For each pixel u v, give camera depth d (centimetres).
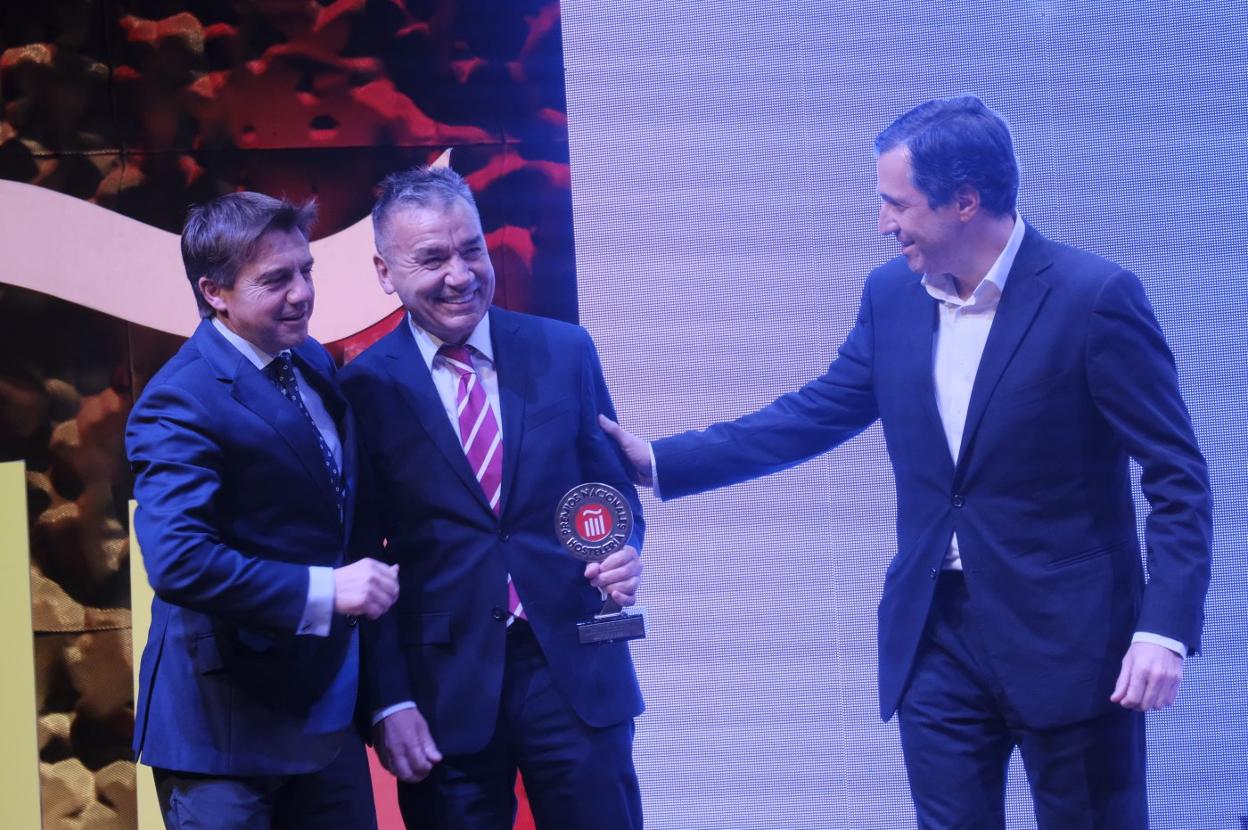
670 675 799
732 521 802
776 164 827
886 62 826
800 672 796
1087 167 809
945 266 562
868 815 789
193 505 505
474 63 835
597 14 836
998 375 548
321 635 512
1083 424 542
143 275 817
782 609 799
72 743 797
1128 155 808
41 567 802
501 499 568
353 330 825
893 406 579
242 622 505
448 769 564
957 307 571
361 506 569
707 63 831
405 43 834
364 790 555
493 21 836
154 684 534
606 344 823
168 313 817
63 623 801
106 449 809
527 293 830
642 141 830
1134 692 508
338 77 830
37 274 813
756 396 818
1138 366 530
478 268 567
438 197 564
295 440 536
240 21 827
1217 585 781
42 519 804
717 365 820
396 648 562
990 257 560
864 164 824
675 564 802
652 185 829
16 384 809
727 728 796
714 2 830
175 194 821
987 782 562
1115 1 813
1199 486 523
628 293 824
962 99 569
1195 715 775
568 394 591
